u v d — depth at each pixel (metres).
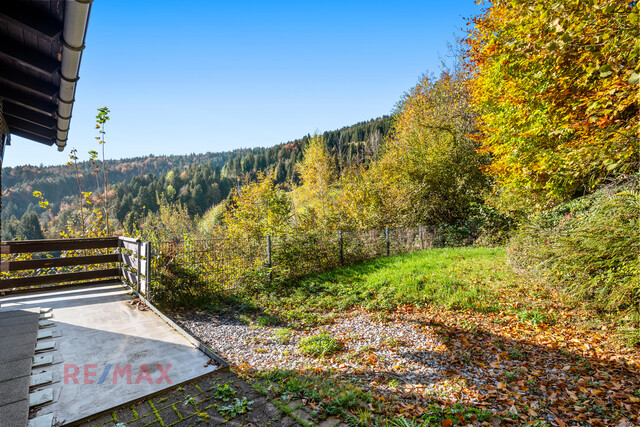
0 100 5.22
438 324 5.91
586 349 4.59
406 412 3.20
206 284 7.48
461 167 19.77
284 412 2.65
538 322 5.65
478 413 3.21
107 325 4.55
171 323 4.54
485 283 7.89
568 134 7.45
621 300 5.03
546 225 8.20
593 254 5.46
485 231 16.36
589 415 3.19
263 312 6.81
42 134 6.91
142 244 6.23
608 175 7.07
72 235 9.09
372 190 16.56
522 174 9.64
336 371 4.30
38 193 7.99
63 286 6.81
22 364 3.24
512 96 8.73
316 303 7.39
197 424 2.42
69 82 4.40
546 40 5.09
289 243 9.56
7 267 6.18
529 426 3.01
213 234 13.04
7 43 3.97
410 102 25.89
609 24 4.47
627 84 4.55
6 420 2.34
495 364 4.34
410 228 15.12
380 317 6.34
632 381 3.71
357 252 11.56
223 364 3.38
